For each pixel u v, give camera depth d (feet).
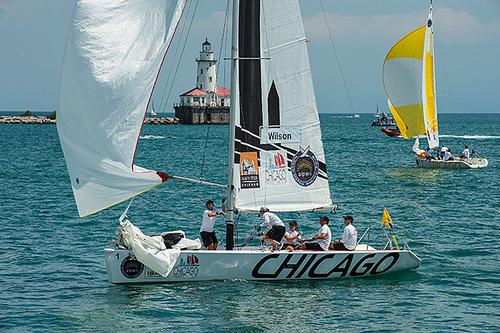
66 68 157.28
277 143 172.55
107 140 158.71
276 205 173.78
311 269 170.09
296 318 145.18
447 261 200.44
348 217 177.27
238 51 167.73
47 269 189.26
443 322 144.87
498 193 376.27
